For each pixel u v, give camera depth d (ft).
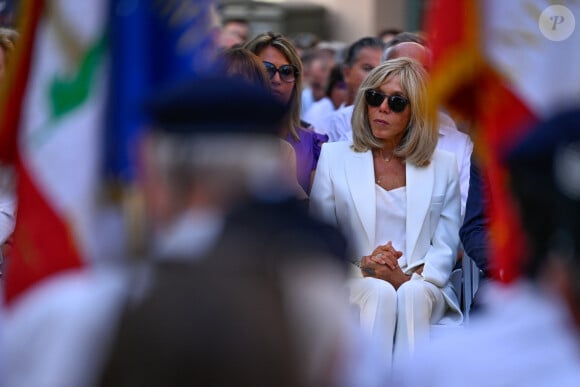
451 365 18.08
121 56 26.55
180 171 18.45
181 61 27.20
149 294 18.08
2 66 41.86
